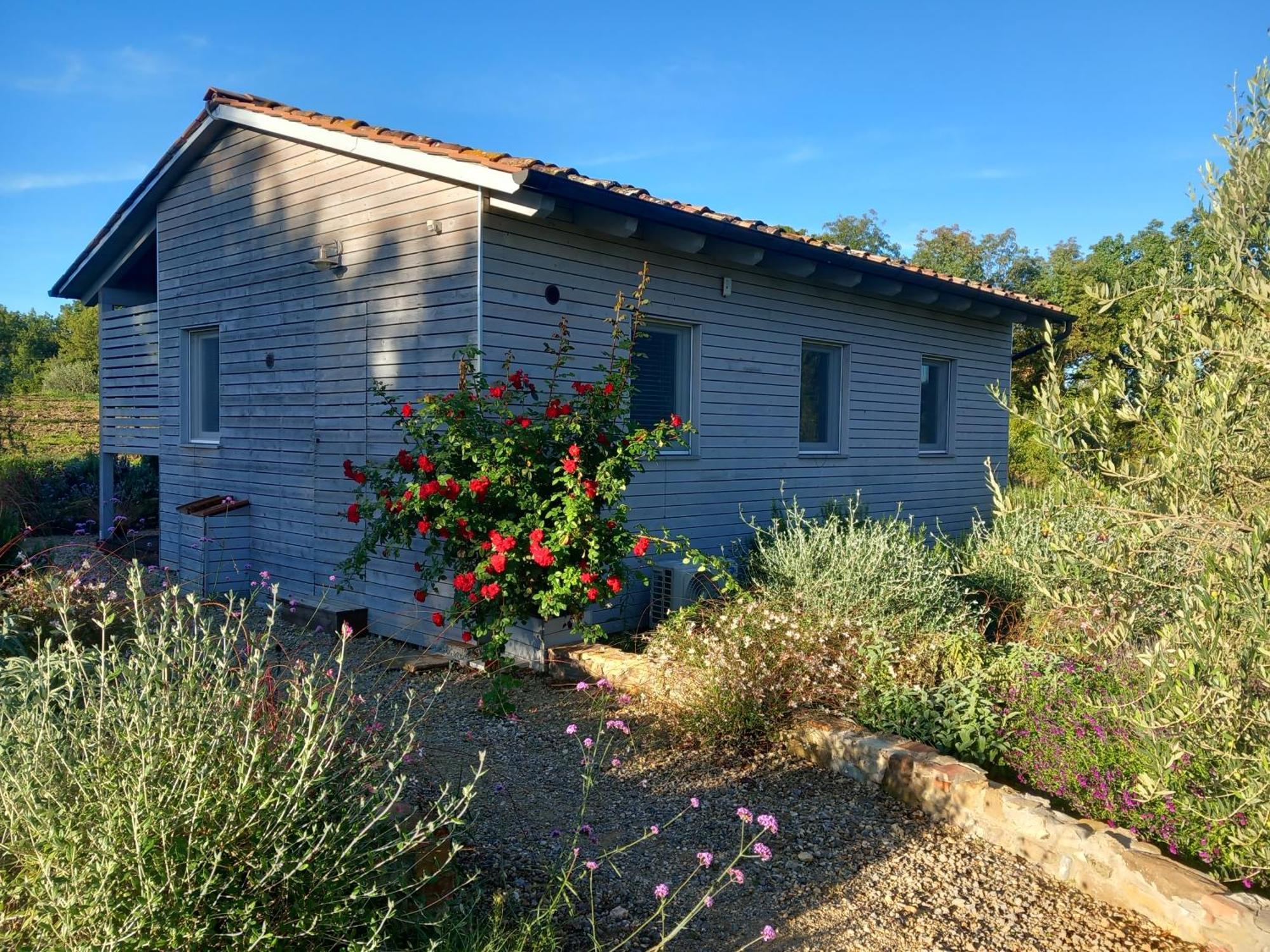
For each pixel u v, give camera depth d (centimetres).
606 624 729
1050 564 358
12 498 1187
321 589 770
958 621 614
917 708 471
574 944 296
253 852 226
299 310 786
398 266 689
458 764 445
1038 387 306
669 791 429
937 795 404
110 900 211
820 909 327
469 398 571
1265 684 271
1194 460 267
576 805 407
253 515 846
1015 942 308
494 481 547
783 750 478
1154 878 321
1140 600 368
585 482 543
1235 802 331
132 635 462
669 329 779
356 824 252
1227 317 296
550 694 574
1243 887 330
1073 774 402
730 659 496
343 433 742
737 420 823
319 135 713
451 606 639
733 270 812
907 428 1023
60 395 2444
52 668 280
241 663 321
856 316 947
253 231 834
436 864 292
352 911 240
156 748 232
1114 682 415
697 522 789
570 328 687
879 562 627
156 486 1368
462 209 638
